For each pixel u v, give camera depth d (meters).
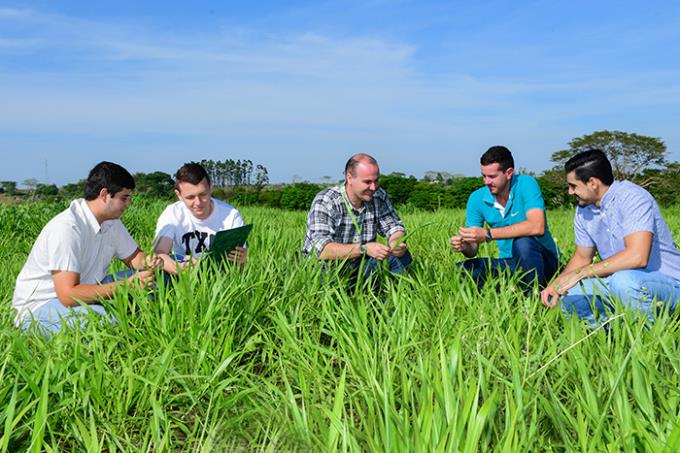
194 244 5.22
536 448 2.29
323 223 5.32
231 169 62.28
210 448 2.54
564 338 3.20
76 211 4.27
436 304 4.28
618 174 60.06
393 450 2.15
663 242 4.32
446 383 2.40
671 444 2.04
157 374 3.04
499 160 5.32
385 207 5.63
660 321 3.30
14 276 5.82
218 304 3.66
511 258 5.34
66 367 3.03
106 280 4.60
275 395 3.01
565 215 15.15
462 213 14.31
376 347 3.15
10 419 2.54
